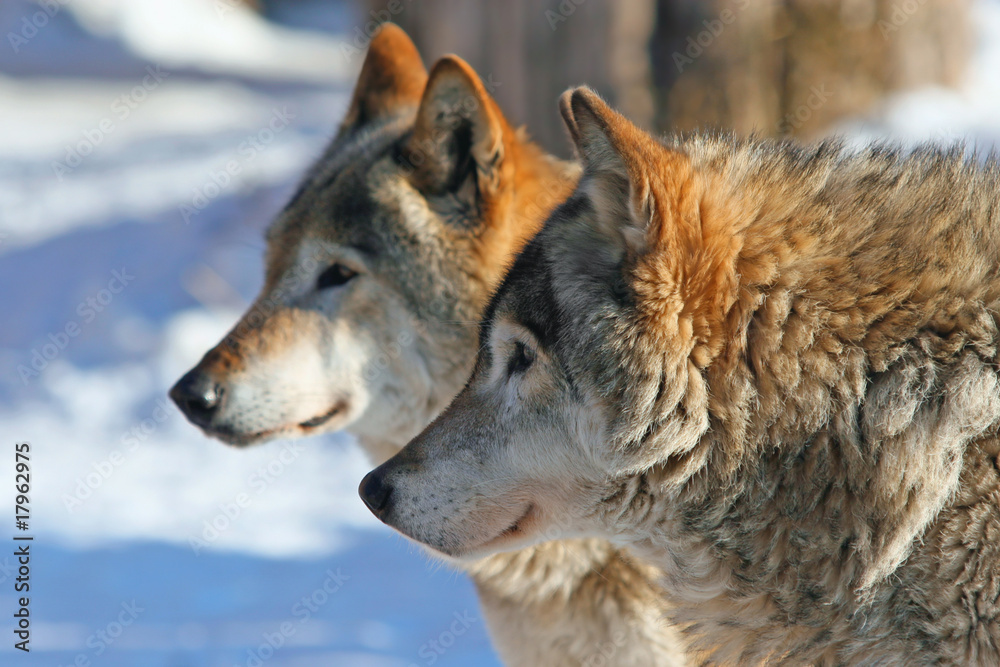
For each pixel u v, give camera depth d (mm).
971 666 4574
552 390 5254
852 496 4746
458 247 7973
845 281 4750
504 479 5504
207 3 74562
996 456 4512
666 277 4797
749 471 4914
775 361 4789
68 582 13367
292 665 10258
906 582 4695
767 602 5125
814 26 18938
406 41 9516
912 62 20609
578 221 5250
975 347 4566
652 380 4902
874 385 4684
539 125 16750
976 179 5117
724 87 16891
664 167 4801
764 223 4922
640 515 5254
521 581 7449
